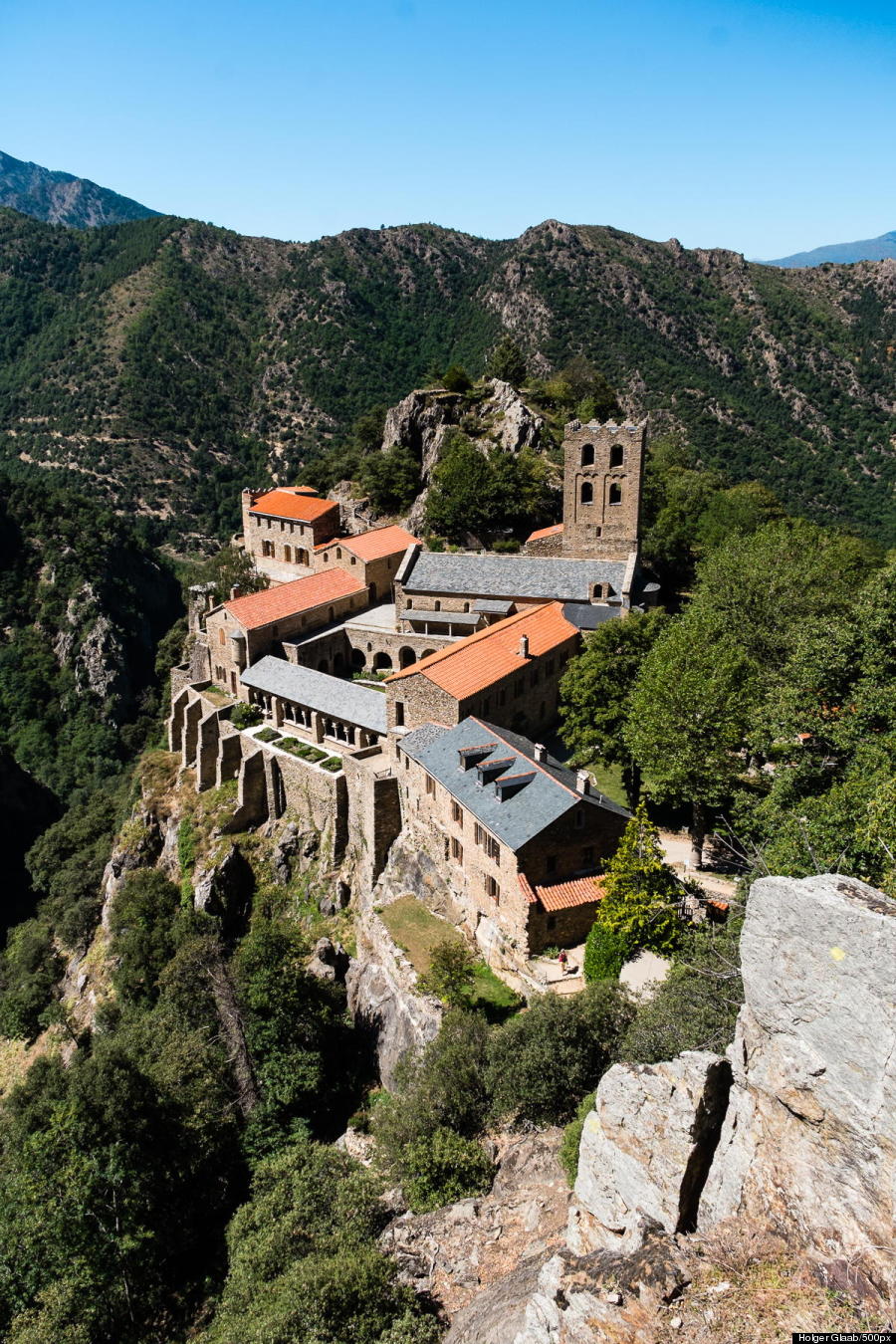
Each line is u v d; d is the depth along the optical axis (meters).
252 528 119.81
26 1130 53.25
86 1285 42.81
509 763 54.53
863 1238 16.98
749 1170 19.34
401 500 130.75
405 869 62.66
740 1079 20.02
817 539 80.75
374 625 91.62
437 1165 35.84
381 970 56.53
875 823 30.78
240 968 56.12
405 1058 46.72
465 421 133.62
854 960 17.19
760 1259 18.06
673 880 46.78
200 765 85.88
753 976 19.47
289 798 77.25
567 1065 37.38
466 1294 29.61
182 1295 45.81
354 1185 37.31
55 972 93.50
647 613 65.38
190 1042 54.88
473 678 65.44
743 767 51.97
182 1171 49.00
